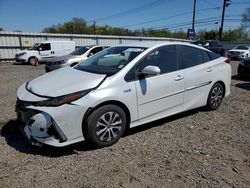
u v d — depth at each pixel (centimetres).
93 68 413
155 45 428
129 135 410
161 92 413
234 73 1206
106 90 351
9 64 1956
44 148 361
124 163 325
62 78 380
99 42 2767
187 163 327
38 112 327
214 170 312
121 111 370
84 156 341
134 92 377
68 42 2127
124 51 431
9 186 277
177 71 441
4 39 2175
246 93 734
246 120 492
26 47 2308
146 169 312
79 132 339
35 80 407
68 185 280
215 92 530
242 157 345
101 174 300
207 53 519
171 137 405
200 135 416
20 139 391
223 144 384
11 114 511
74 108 328
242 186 281
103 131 357
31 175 297
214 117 505
